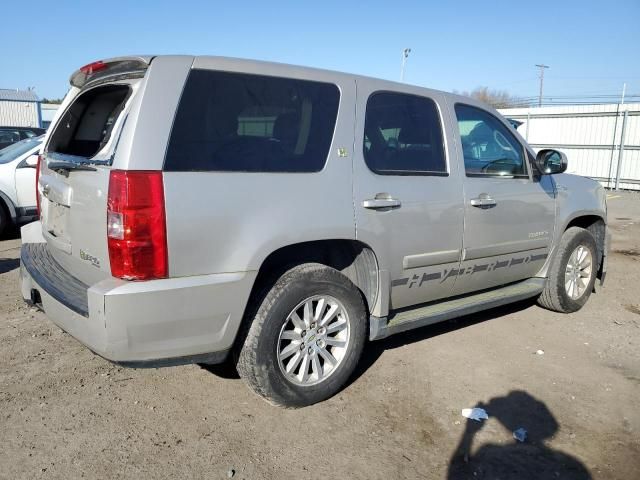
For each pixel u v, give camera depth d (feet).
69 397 11.45
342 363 11.60
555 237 16.65
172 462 9.43
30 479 8.86
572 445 10.37
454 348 14.74
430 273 13.05
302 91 10.94
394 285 12.37
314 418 11.00
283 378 10.77
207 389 12.01
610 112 70.28
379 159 11.91
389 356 14.06
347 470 9.42
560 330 16.40
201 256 9.36
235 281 9.68
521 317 17.48
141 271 8.87
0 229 26.96
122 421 10.64
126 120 9.16
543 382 12.89
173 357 9.51
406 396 12.00
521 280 16.76
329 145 11.06
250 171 9.95
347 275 12.39
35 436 10.02
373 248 11.57
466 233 13.55
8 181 26.86
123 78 10.34
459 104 14.01
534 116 77.97
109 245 8.95
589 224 19.26
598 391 12.53
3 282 19.44
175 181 9.07
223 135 9.77
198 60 9.78
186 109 9.43
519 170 15.40
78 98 12.32
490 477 9.38
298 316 10.96
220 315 9.68
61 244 10.84
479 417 11.18
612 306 19.03
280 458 9.67
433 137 13.15
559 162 15.35
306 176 10.61
